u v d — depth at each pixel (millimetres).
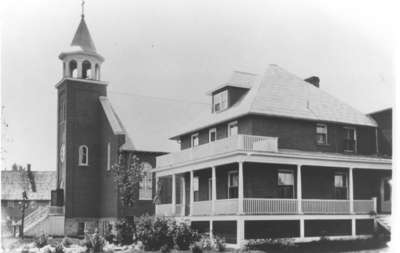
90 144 45125
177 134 39656
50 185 68188
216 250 25438
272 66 35656
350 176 30219
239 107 32344
